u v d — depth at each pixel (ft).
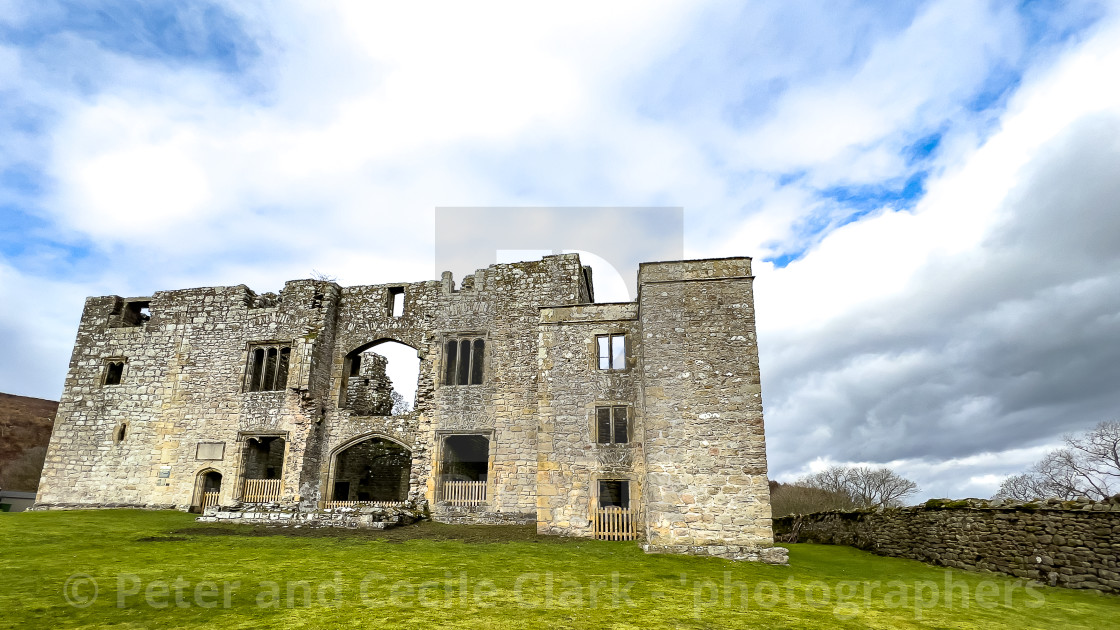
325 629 27.58
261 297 95.25
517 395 81.41
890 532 60.59
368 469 101.24
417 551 49.47
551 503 63.10
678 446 53.83
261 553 47.52
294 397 87.51
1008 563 45.88
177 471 88.74
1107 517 39.99
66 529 59.62
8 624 27.89
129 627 27.84
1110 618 33.24
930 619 32.53
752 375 54.75
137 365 95.40
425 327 88.43
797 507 157.17
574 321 69.31
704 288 57.88
